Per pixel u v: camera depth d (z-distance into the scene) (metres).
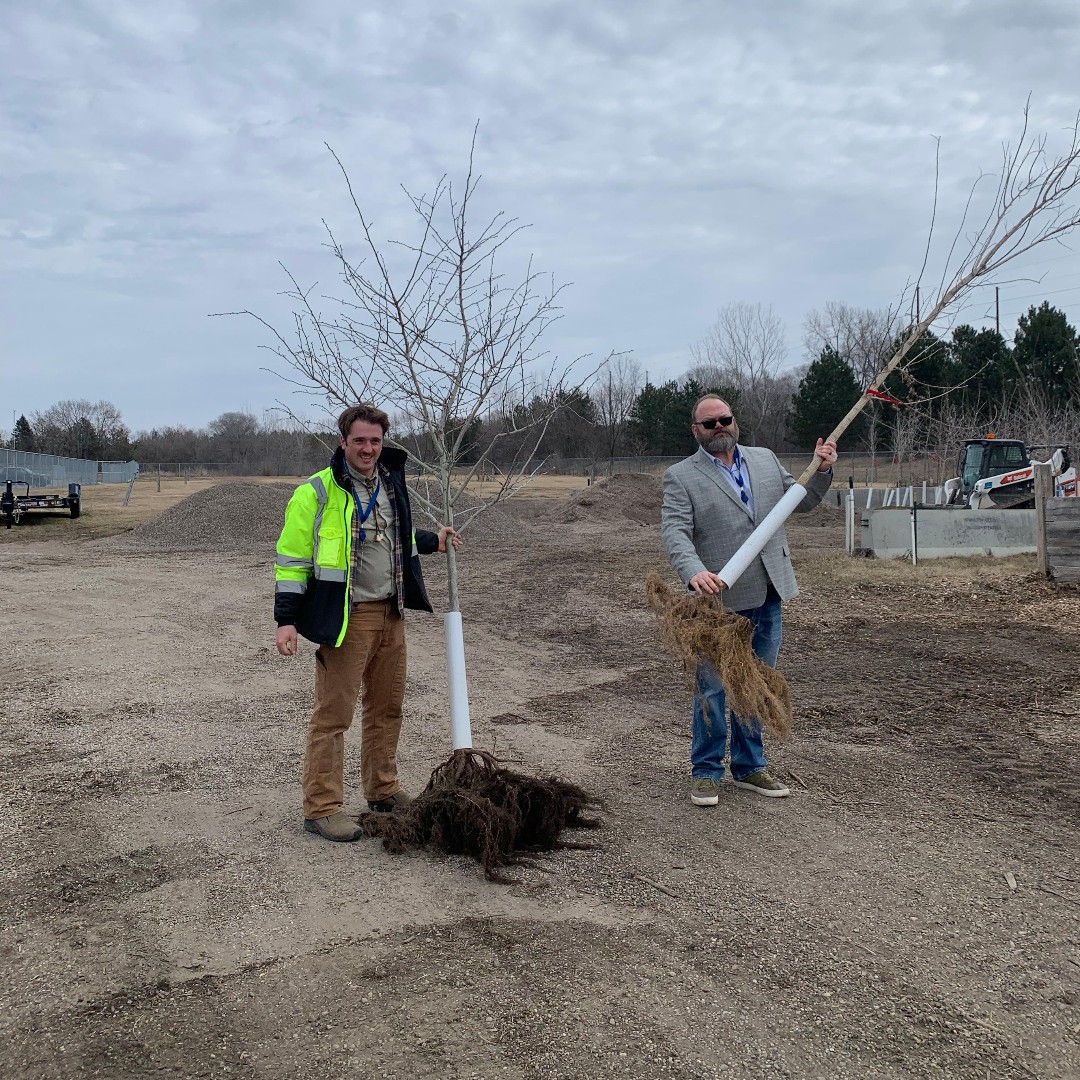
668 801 4.94
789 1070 2.64
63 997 3.04
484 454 5.47
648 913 3.61
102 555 19.88
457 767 4.34
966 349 40.28
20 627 10.83
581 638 10.26
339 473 4.24
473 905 3.68
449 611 4.66
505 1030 2.82
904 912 3.64
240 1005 2.98
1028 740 6.08
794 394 63.50
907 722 6.54
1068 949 3.36
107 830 4.54
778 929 3.49
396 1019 2.88
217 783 5.27
